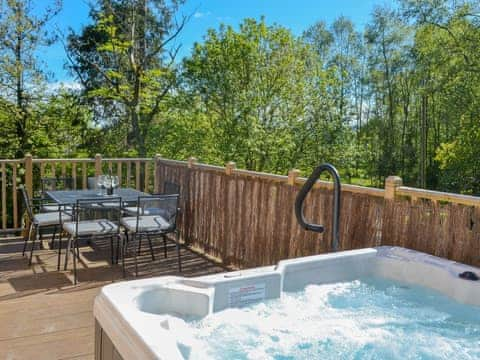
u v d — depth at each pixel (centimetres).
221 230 452
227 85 1218
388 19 2014
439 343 213
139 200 394
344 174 1398
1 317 297
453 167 1313
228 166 437
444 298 257
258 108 1238
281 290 254
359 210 323
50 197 436
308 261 268
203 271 419
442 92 1393
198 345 197
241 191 422
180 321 213
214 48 1226
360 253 287
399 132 2084
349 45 2259
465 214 264
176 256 466
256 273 246
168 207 428
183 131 1284
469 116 1263
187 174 510
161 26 1321
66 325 287
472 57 1270
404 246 296
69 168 1193
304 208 357
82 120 1338
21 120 1124
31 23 1058
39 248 483
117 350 175
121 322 180
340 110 1334
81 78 1401
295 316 238
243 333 216
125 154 1254
